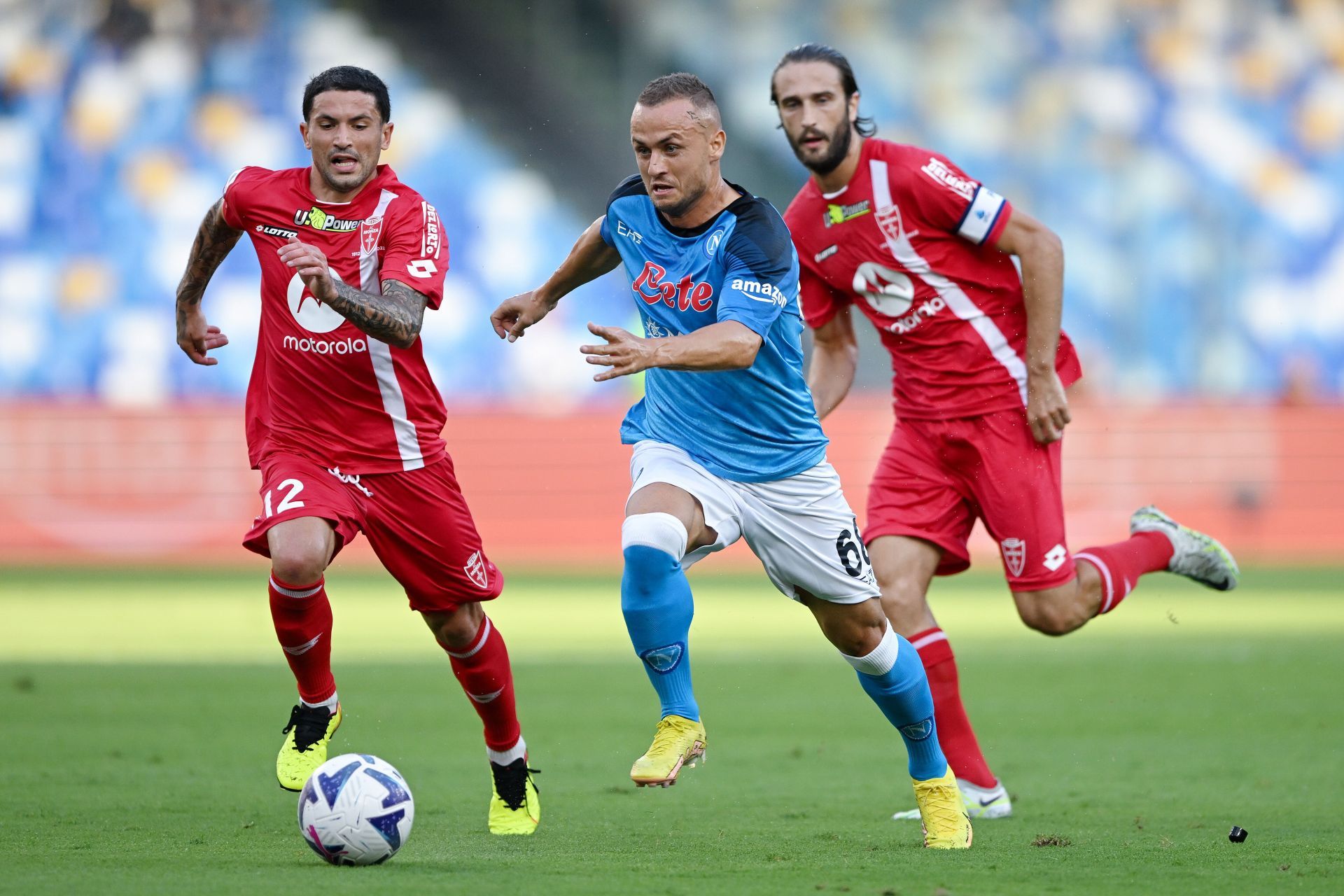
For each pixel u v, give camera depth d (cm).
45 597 5753
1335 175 9212
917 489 2233
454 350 8462
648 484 1681
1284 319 8925
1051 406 2184
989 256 2208
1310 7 9662
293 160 8831
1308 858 1634
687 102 1614
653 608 1597
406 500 1828
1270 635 4728
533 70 9219
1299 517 8369
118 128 8788
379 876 1470
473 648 1833
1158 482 8406
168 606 5397
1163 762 2520
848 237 2225
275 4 9094
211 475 8012
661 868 1547
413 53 9144
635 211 1742
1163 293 8962
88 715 2947
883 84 9425
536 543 8188
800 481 1714
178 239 8612
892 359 2291
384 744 2653
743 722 3041
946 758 2064
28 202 8625
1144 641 4578
